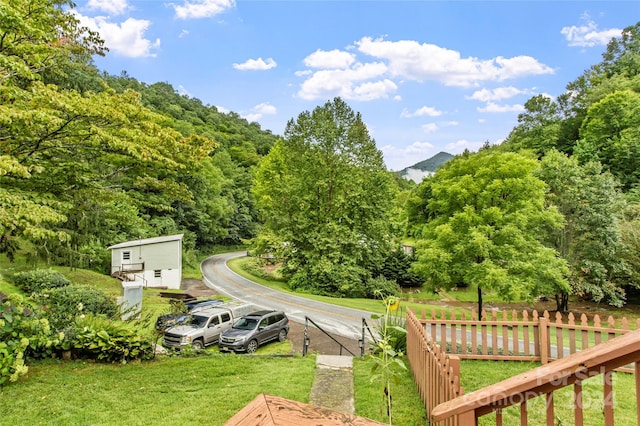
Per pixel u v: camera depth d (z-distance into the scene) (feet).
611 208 71.41
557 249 74.95
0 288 48.98
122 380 21.86
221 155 233.76
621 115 110.63
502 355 24.03
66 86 56.49
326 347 48.24
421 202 118.73
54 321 25.13
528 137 147.23
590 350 4.52
